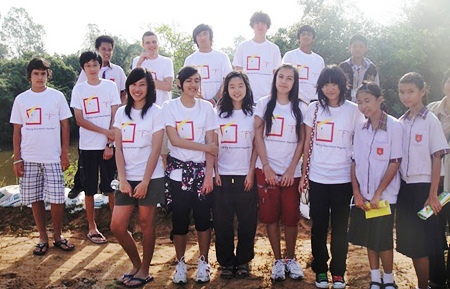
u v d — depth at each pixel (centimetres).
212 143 416
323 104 401
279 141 417
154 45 579
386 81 1622
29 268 466
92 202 546
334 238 402
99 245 539
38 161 496
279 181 418
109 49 582
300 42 587
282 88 409
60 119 509
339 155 396
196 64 558
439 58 1582
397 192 384
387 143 375
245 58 575
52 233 580
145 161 408
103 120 522
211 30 560
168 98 593
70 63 3241
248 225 429
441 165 385
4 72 2712
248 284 422
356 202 383
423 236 377
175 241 426
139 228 609
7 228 605
